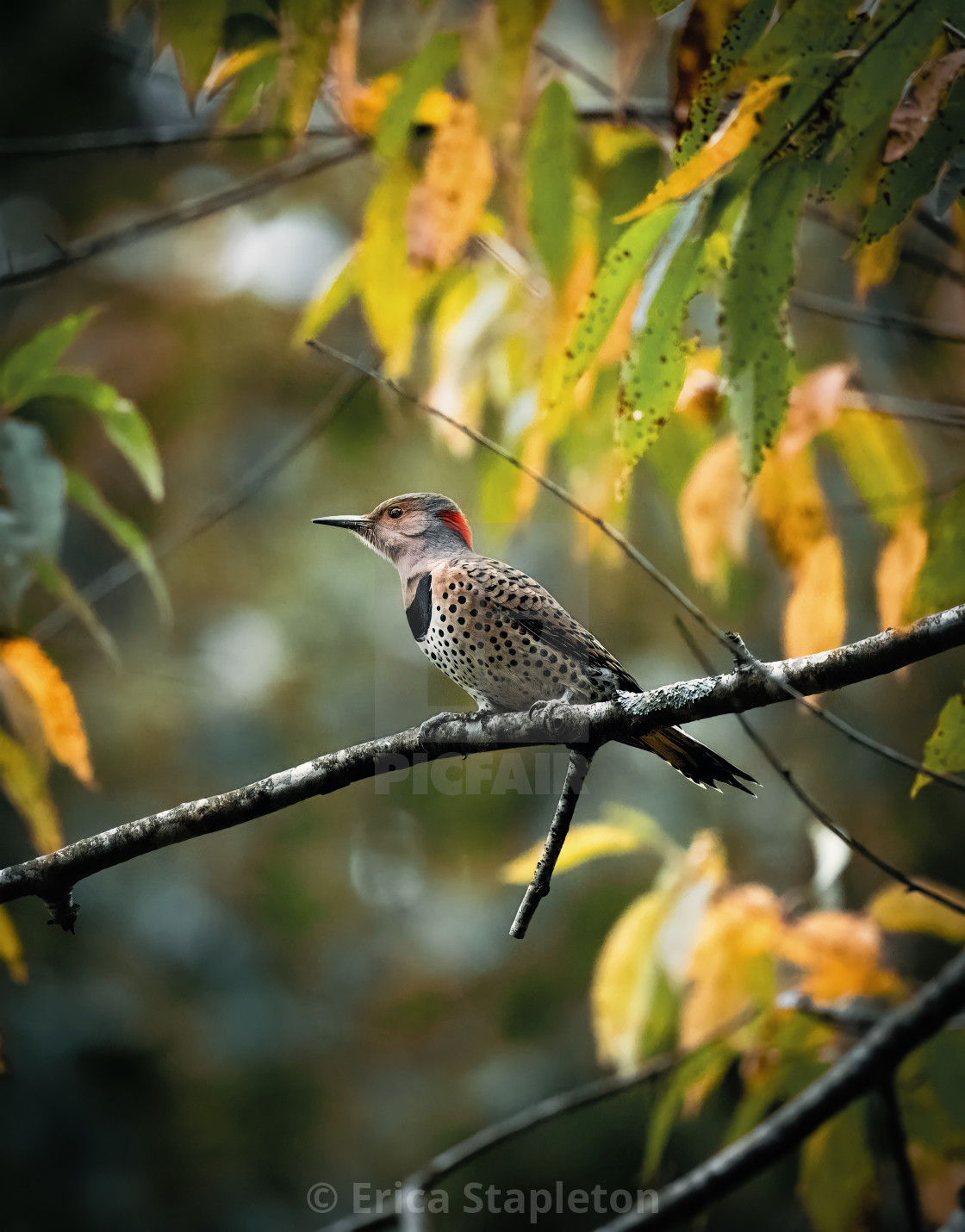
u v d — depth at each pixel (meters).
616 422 5.83
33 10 14.31
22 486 6.98
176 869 15.23
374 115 8.13
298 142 8.47
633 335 5.64
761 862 13.69
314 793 6.73
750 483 5.66
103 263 14.69
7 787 7.23
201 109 10.78
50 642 15.17
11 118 14.76
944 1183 7.75
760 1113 7.94
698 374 7.72
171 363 14.47
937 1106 7.88
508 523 8.65
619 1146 13.02
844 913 7.84
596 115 7.74
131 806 14.88
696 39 6.29
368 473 14.88
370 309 7.50
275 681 15.44
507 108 6.67
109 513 7.45
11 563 6.85
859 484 7.77
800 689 5.66
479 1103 13.65
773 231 5.30
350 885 15.16
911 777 13.74
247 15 7.09
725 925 7.76
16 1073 13.38
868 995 7.71
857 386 7.82
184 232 14.77
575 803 6.29
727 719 14.15
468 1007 14.91
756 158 5.16
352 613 15.56
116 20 6.62
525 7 6.39
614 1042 7.94
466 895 14.95
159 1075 14.06
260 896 15.24
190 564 15.70
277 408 15.23
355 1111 14.40
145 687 15.27
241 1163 13.97
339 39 7.67
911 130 4.90
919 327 8.35
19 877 6.70
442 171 7.00
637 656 13.56
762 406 5.58
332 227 13.83
